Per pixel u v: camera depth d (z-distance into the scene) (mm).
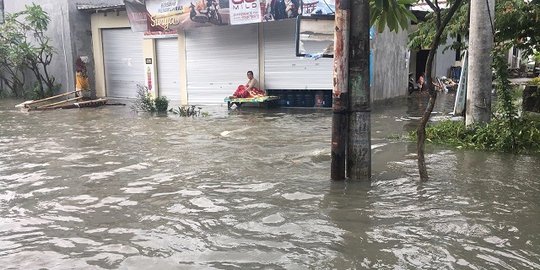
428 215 4754
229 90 16750
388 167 6777
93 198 5648
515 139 7723
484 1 8320
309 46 8242
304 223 4617
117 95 20531
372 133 9891
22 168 7273
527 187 5668
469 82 8648
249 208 5113
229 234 4402
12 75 22422
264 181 6176
